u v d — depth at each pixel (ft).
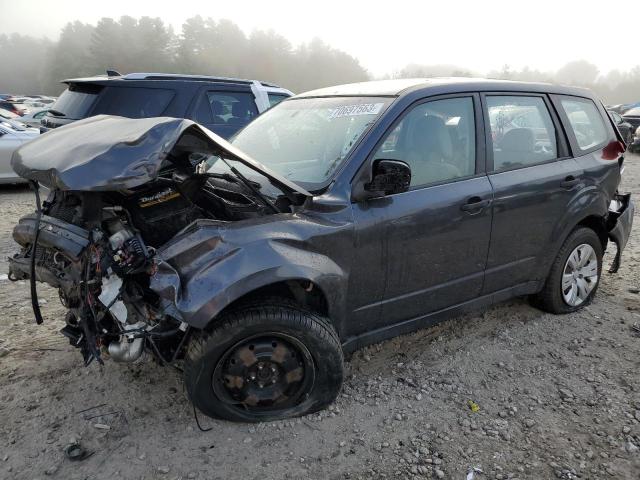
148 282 9.24
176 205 9.87
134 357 8.93
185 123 9.04
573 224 14.06
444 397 10.98
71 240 8.90
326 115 12.16
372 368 12.04
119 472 8.72
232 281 8.62
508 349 12.97
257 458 9.12
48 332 13.35
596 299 16.06
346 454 9.29
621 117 59.41
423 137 11.45
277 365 9.64
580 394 11.11
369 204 10.44
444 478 8.76
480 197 11.87
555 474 8.86
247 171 11.75
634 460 9.19
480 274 12.53
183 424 9.89
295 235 9.45
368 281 10.61
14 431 9.59
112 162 8.41
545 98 13.99
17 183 34.91
